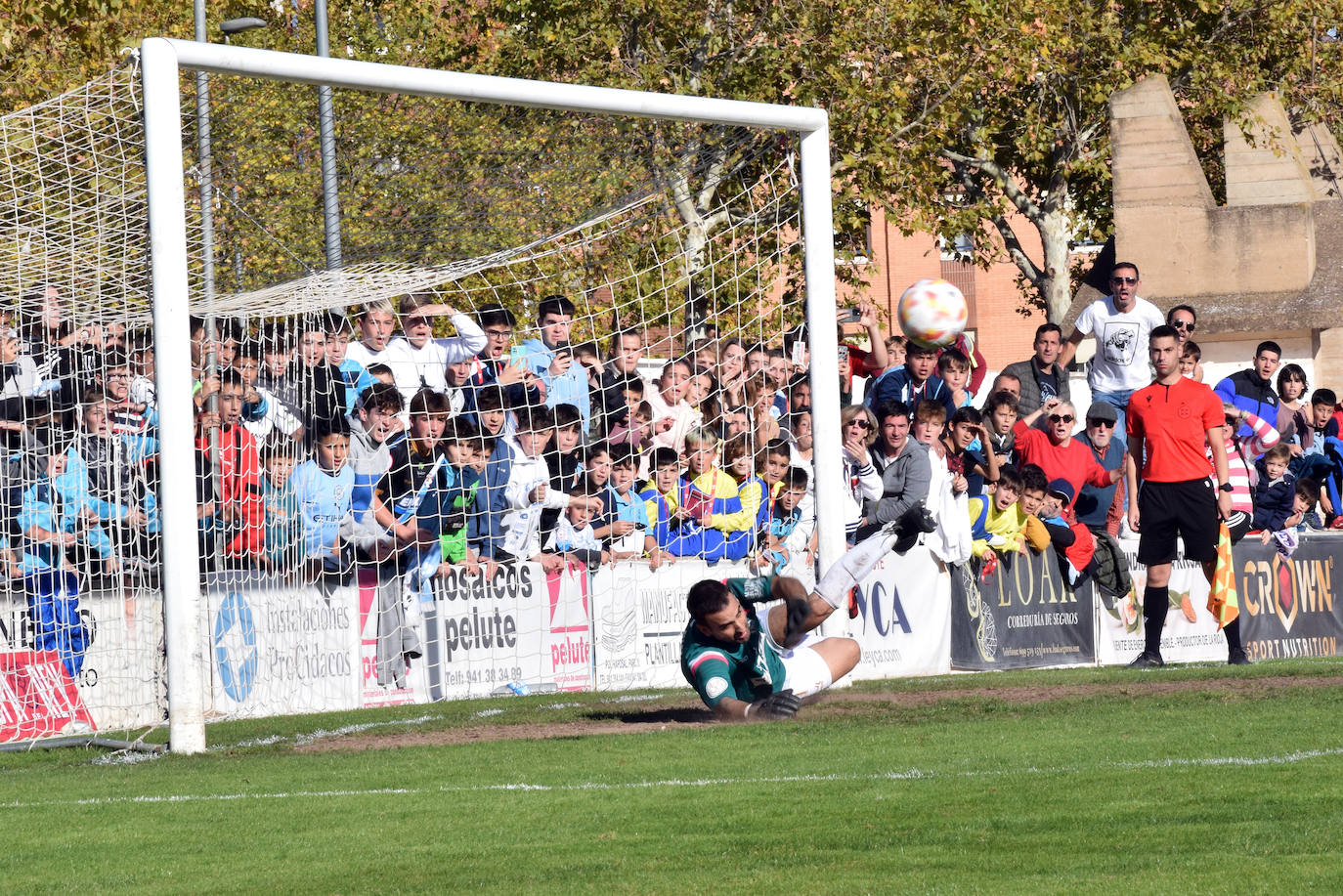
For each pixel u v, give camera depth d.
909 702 24.59
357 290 33.38
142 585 27.44
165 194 22.59
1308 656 36.78
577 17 71.12
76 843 15.03
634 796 16.27
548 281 37.47
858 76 71.38
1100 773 16.61
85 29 60.41
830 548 28.16
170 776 19.77
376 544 28.95
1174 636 35.53
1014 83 79.25
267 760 20.94
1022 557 33.12
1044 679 28.52
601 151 33.91
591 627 31.22
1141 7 88.88
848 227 72.31
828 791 16.06
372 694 28.77
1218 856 12.38
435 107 33.12
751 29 71.12
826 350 28.50
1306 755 17.45
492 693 30.05
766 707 22.53
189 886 12.85
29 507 26.77
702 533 32.62
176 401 22.45
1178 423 30.62
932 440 31.91
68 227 28.86
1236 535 34.75
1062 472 34.09
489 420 31.36
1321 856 12.25
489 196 35.31
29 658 26.03
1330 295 60.91
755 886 11.91
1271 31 88.56
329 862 13.61
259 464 28.28
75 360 29.23
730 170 32.47
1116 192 63.62
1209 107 86.31
